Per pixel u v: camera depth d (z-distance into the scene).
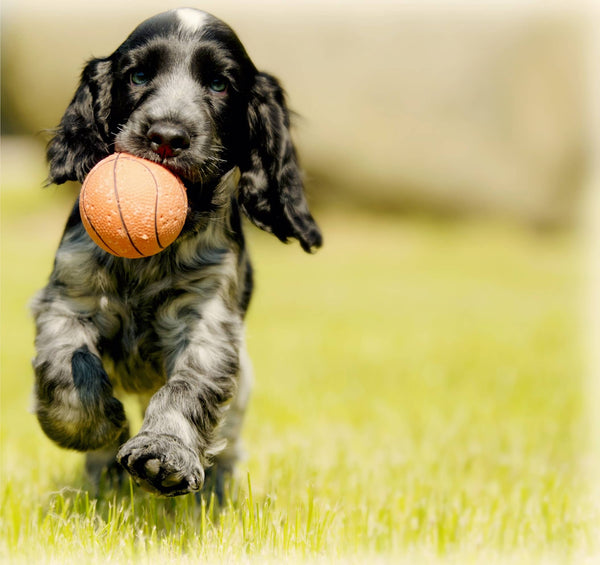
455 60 28.27
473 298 19.62
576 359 12.46
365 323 15.77
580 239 28.34
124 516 4.97
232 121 5.42
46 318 5.05
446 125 28.42
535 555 5.23
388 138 28.30
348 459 7.05
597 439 8.09
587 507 5.99
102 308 5.13
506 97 28.45
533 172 28.61
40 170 34.03
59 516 4.98
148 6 29.62
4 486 5.96
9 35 31.92
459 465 7.04
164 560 4.53
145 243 4.48
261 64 28.19
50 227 29.30
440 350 13.02
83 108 5.59
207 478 5.76
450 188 28.59
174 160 4.64
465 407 9.24
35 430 8.20
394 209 28.94
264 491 5.92
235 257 5.39
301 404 9.09
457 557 5.12
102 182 4.47
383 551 5.17
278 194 5.88
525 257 26.34
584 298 19.80
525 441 7.92
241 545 4.80
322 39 28.14
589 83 28.50
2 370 11.29
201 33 5.26
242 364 5.91
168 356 5.18
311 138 28.08
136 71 5.23
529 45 28.53
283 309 17.34
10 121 35.69
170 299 5.14
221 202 5.21
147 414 4.65
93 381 4.80
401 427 8.37
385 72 28.25
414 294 20.08
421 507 5.72
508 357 12.56
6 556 4.62
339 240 27.80
